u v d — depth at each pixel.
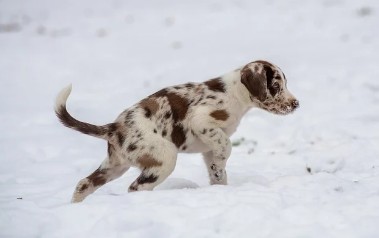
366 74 16.62
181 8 30.70
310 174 8.59
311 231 6.12
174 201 6.97
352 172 8.89
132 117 7.66
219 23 26.50
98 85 17.89
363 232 6.13
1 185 9.15
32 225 6.70
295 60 19.22
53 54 22.47
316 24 24.33
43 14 30.98
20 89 17.66
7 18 30.12
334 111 13.48
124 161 7.69
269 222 6.38
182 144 7.96
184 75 18.39
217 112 7.92
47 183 9.23
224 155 7.97
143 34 25.58
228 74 8.23
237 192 7.25
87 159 10.93
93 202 7.11
